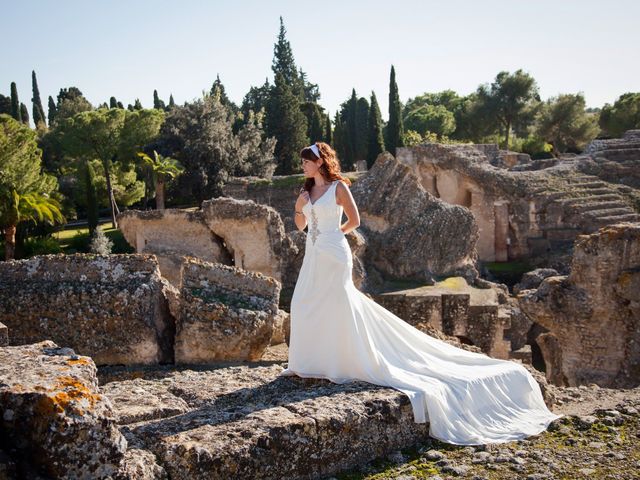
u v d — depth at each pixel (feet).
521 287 77.77
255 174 182.60
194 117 178.19
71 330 29.22
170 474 13.61
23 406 12.00
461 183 108.17
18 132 127.65
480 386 19.51
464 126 262.47
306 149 19.53
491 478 15.57
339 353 19.36
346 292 19.31
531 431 18.76
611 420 19.84
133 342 29.30
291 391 18.98
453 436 17.89
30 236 149.28
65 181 183.93
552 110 214.48
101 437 12.26
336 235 19.42
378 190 66.39
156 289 30.45
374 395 17.46
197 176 169.17
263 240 56.70
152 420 16.63
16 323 29.12
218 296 30.94
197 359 29.96
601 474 15.88
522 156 144.97
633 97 224.33
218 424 15.38
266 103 252.62
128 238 62.13
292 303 20.39
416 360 20.34
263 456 14.53
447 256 65.46
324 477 15.64
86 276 30.12
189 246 60.08
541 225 104.53
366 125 239.71
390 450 17.04
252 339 30.19
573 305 42.06
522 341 61.87
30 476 11.82
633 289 39.24
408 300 54.65
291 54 303.89
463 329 55.21
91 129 177.78
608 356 41.06
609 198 106.52
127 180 186.91
